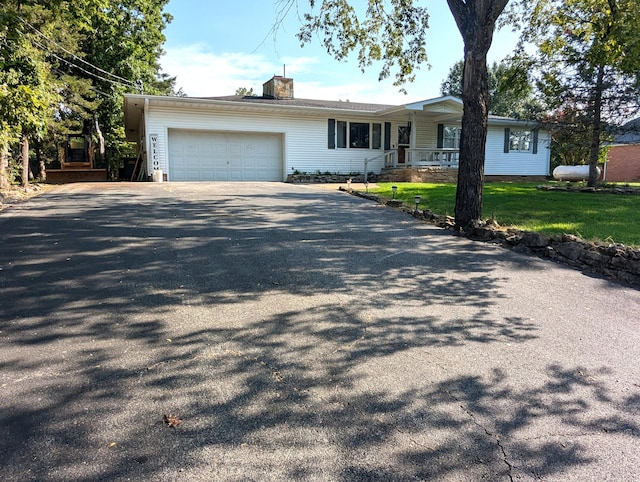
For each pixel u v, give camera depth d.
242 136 17.20
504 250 6.07
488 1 6.88
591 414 2.47
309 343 3.17
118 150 27.08
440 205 9.23
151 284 4.21
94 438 2.09
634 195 11.91
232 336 3.23
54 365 2.74
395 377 2.76
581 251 5.45
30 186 11.27
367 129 19.44
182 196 10.05
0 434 2.09
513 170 22.03
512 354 3.13
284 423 2.27
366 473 1.95
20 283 4.09
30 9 11.91
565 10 11.34
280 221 7.41
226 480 1.87
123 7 21.62
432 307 3.96
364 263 5.24
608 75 13.72
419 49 10.80
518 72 14.20
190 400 2.43
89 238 5.73
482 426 2.32
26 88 8.47
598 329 3.61
